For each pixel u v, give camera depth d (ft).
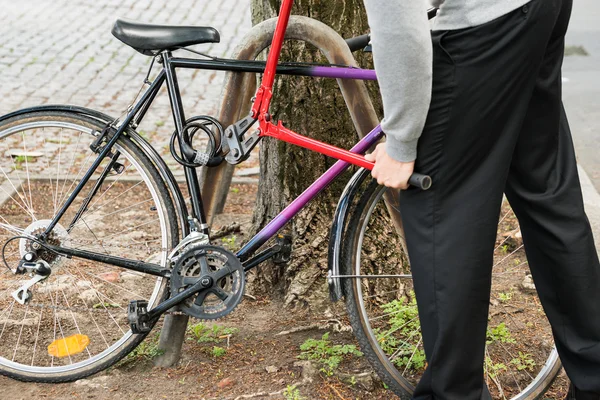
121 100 23.32
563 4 7.36
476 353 7.69
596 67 24.97
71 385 9.70
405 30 6.44
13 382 9.82
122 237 14.14
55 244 9.69
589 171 17.42
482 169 7.32
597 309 8.16
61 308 10.46
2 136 9.73
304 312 11.23
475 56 6.91
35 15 33.30
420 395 8.03
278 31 8.50
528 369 9.95
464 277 7.37
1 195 16.21
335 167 9.04
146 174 9.53
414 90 6.70
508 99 7.09
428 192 7.39
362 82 9.37
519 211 8.25
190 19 33.55
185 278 9.24
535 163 8.00
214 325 10.69
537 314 11.10
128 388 9.53
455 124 7.10
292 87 10.93
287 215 9.27
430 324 7.61
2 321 10.98
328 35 9.20
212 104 22.99
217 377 9.72
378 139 8.82
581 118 20.79
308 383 9.55
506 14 6.81
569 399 8.83
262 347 10.40
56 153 18.78
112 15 33.83
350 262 9.12
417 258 7.54
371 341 9.14
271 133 8.85
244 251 9.32
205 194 9.66
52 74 25.54
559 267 8.13
